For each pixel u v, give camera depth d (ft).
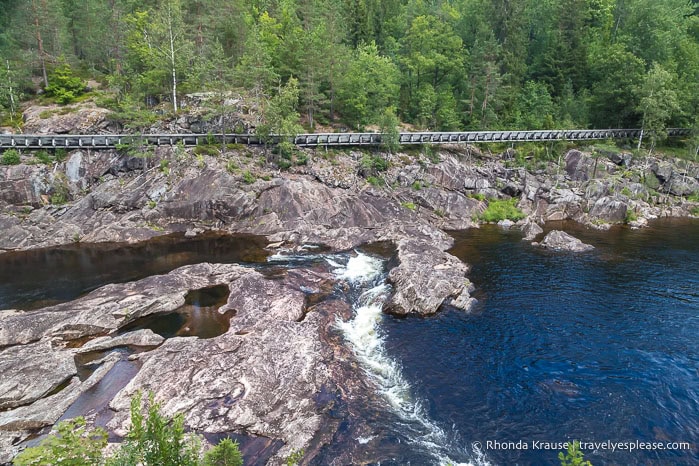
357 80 243.60
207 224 173.99
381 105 257.34
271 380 74.43
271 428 64.85
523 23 311.06
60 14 252.42
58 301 109.09
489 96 260.62
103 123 203.82
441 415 69.36
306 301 108.47
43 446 36.09
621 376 79.61
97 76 248.32
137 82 213.46
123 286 111.04
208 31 249.96
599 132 254.06
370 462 59.16
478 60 260.62
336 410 69.56
